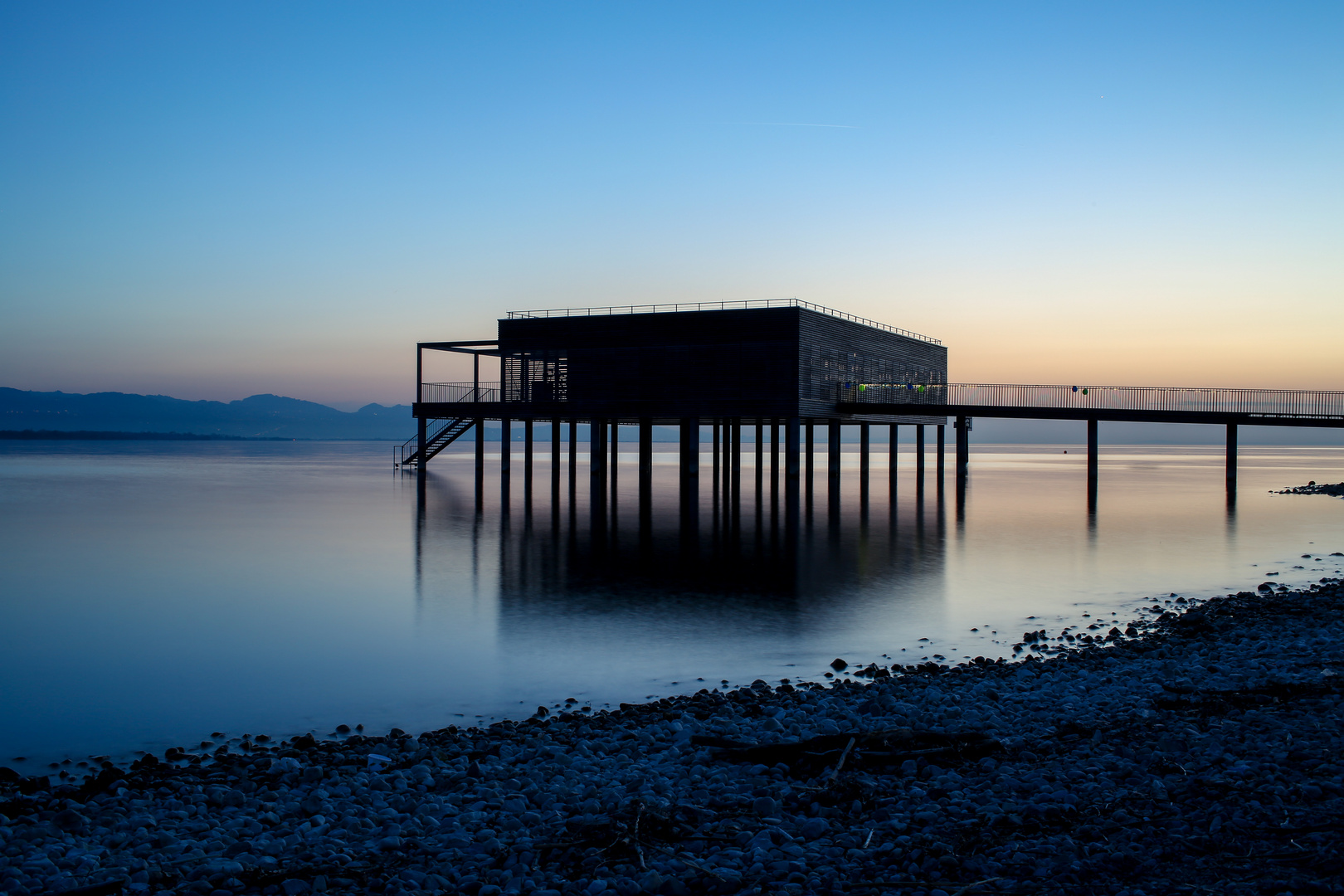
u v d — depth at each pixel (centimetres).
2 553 3117
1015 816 795
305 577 2600
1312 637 1599
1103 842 726
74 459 12812
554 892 712
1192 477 8175
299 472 8712
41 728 1307
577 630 1900
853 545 3184
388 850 826
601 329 4969
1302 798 774
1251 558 2911
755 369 4609
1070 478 8012
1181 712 1098
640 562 2802
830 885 688
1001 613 2047
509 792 964
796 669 1580
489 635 1859
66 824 905
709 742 1073
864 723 1134
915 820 805
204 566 2816
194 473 8581
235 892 741
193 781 1053
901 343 5981
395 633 1889
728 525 3781
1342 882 623
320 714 1366
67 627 1975
